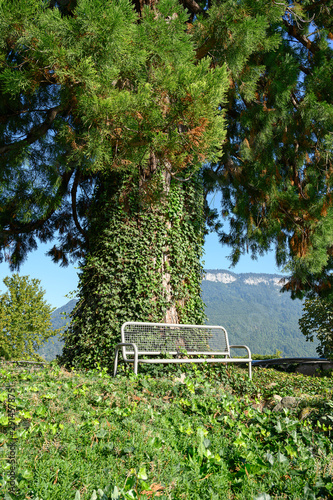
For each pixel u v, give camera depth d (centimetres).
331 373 898
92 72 461
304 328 1538
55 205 880
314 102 821
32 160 734
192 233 688
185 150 537
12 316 1706
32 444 214
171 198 668
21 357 1642
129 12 470
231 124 972
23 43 451
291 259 995
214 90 473
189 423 288
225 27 597
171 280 638
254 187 905
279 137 894
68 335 632
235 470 221
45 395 313
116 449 219
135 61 515
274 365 1109
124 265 623
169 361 500
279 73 816
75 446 214
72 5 706
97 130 492
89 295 637
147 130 511
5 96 627
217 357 616
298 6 816
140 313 595
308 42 934
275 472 216
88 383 393
